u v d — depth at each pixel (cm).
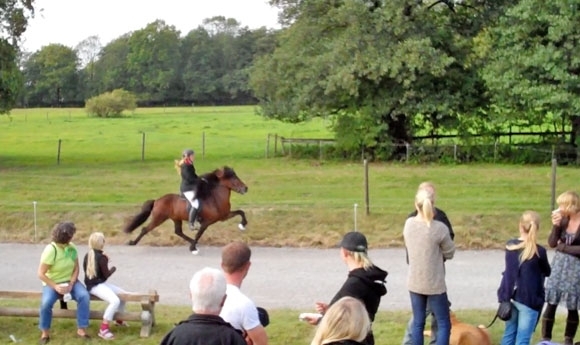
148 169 3328
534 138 3969
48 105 13012
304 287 1492
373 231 2008
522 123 3812
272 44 4975
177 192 2598
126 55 13300
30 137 5400
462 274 1595
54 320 1195
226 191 1872
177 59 12825
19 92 3800
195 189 1833
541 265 944
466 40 3653
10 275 1633
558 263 999
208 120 7281
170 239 1970
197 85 12575
